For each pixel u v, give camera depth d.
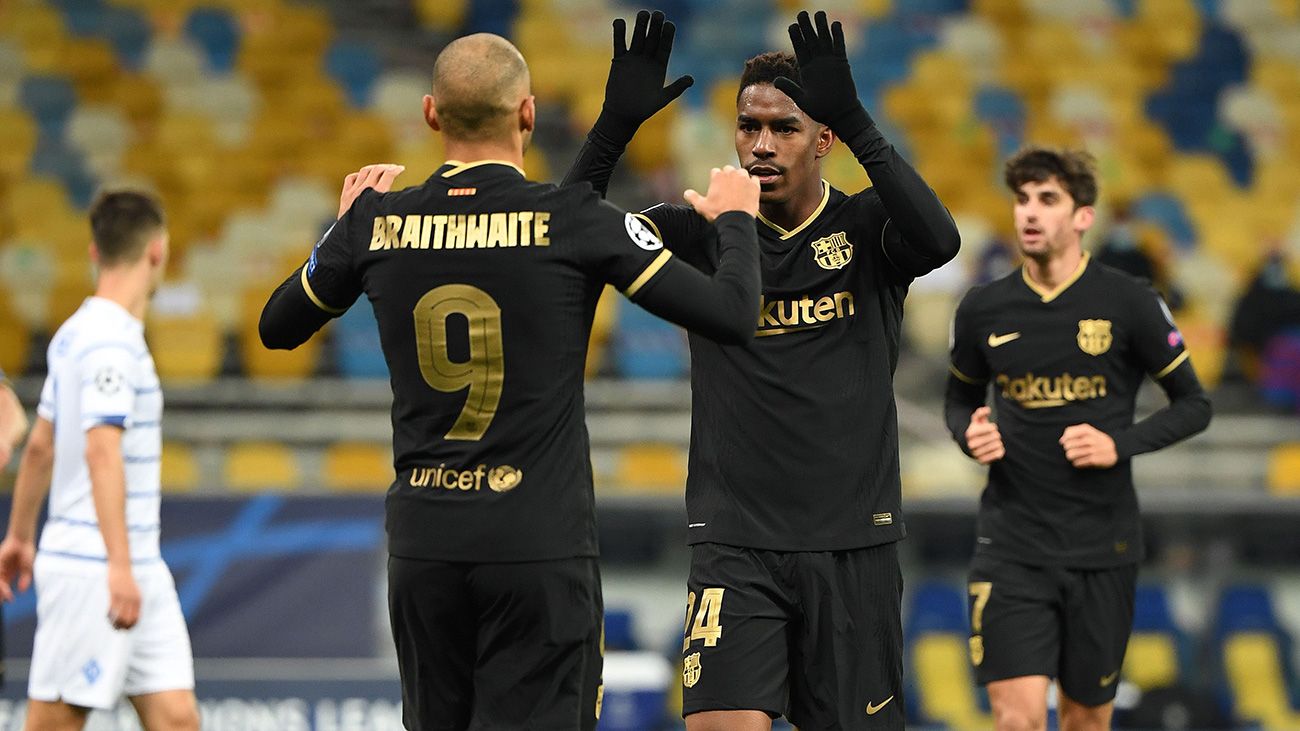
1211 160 54.19
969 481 40.25
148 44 54.09
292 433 42.25
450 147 13.34
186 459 41.56
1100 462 20.42
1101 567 21.20
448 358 12.85
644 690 30.50
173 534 28.27
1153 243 51.41
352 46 54.75
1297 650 38.31
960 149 53.28
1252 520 38.31
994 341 21.62
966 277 45.03
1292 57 57.41
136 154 51.28
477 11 55.69
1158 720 34.25
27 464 19.55
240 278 48.19
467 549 12.85
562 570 12.98
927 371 44.06
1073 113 54.78
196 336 45.84
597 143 15.04
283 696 27.02
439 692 13.48
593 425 43.00
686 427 43.09
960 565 38.28
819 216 15.82
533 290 12.74
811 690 15.86
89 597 18.70
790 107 15.33
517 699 13.06
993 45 56.31
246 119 52.41
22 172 50.53
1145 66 56.56
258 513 28.58
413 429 13.16
